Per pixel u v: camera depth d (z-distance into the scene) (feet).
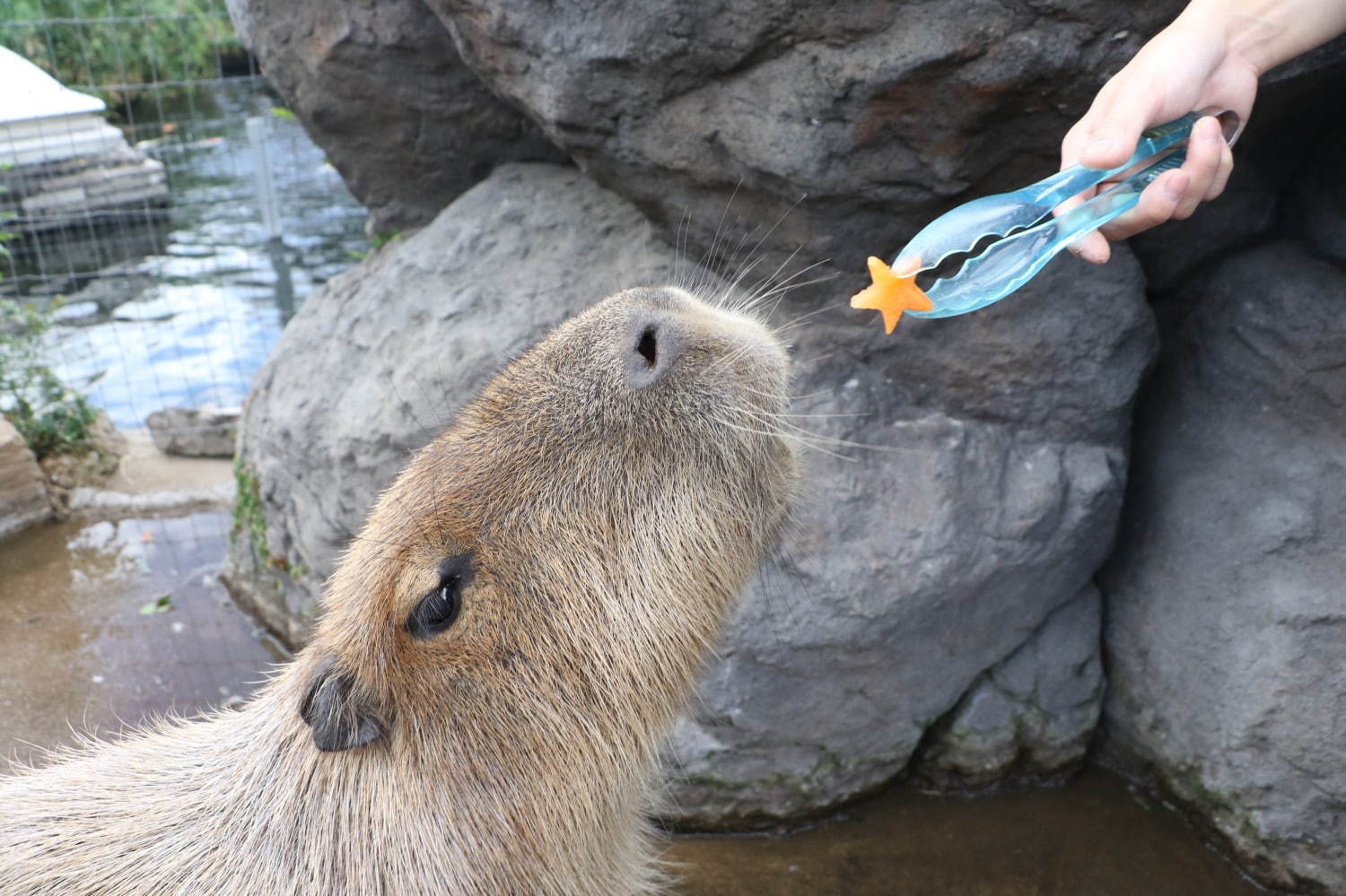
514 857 2.84
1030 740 4.40
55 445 6.98
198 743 3.09
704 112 3.86
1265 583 4.05
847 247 4.00
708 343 2.81
